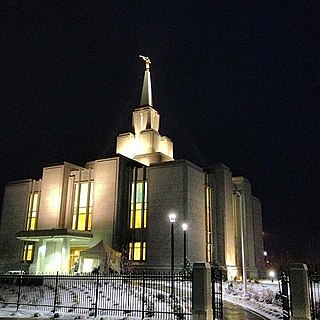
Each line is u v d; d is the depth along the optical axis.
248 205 62.06
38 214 56.81
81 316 19.67
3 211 62.56
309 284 17.52
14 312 21.42
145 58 73.00
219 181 58.03
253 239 61.62
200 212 52.41
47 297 26.36
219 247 54.75
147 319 18.38
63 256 47.50
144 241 51.12
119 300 23.95
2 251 60.06
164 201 50.94
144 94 69.12
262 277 63.53
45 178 58.00
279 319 19.23
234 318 19.45
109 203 52.62
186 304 21.73
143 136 64.06
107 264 43.50
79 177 56.81
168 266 47.72
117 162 53.97
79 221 54.66
